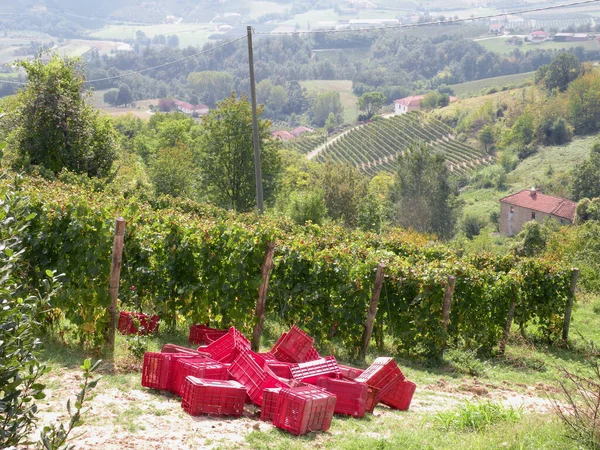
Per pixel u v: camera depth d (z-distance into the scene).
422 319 12.73
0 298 3.62
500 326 15.08
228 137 38.53
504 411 7.77
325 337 12.38
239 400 6.91
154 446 5.69
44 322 9.34
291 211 37.16
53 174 25.84
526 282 16.34
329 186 52.41
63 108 28.73
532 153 141.00
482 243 57.88
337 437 6.64
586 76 154.75
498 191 116.62
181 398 7.25
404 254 19.22
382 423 7.48
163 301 11.12
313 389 6.98
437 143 163.75
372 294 11.91
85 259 9.20
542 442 6.25
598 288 24.97
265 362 7.37
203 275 10.93
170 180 42.59
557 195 104.56
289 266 12.10
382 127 187.12
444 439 6.68
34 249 9.64
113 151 31.59
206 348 8.10
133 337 9.20
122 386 7.39
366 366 11.40
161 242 10.99
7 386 3.59
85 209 9.39
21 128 28.48
